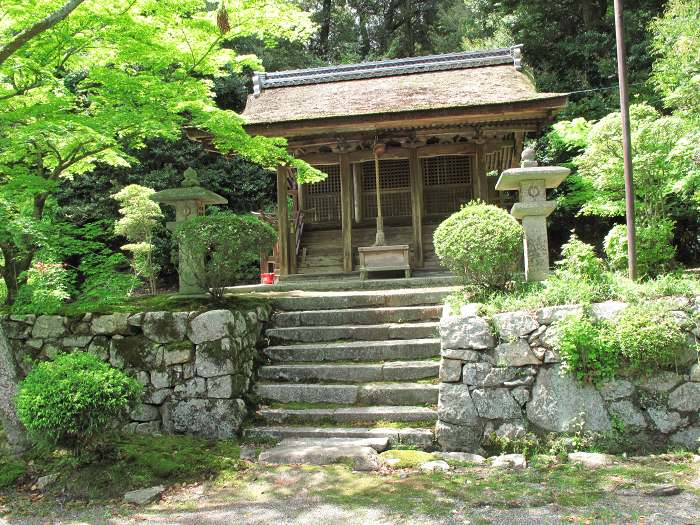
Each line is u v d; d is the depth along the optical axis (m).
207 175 15.90
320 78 11.24
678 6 9.24
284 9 5.52
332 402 5.04
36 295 5.59
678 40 8.20
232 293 8.08
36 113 5.38
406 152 10.13
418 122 8.79
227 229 5.42
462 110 8.45
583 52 15.96
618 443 4.24
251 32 5.75
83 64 6.12
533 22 17.27
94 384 3.94
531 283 5.37
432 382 5.05
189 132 7.90
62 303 5.94
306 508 3.36
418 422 4.66
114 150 6.30
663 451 4.19
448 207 11.08
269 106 10.01
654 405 4.29
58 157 6.07
